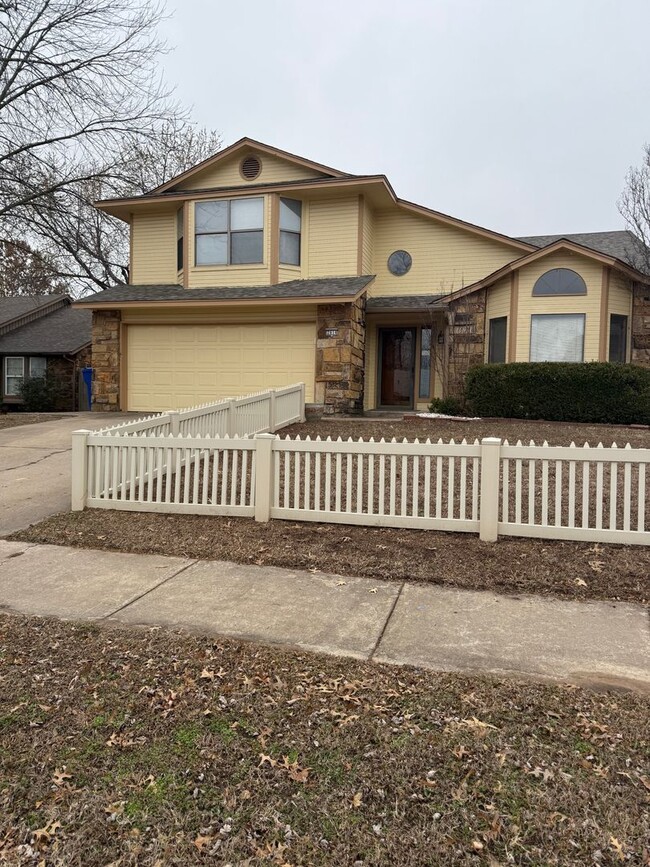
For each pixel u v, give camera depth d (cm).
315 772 259
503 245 1566
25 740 283
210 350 1544
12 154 1748
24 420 1443
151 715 304
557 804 236
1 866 212
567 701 311
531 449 566
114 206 1664
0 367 2306
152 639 391
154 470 752
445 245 1606
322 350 1427
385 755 269
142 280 1717
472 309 1473
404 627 409
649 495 704
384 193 1525
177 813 236
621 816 229
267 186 1506
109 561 559
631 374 1227
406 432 1118
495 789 245
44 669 351
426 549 559
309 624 415
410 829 225
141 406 1595
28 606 453
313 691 324
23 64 1711
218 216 1559
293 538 600
